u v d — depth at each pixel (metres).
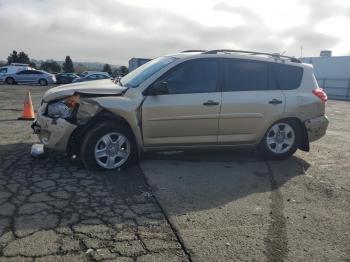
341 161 7.00
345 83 35.66
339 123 12.88
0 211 4.16
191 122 6.02
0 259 3.25
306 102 6.67
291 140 6.78
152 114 5.81
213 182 5.48
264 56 6.70
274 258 3.50
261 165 6.47
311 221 4.32
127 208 4.43
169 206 4.55
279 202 4.86
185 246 3.62
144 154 6.71
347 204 4.88
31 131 8.57
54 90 5.94
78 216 4.14
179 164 6.26
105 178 5.40
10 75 34.97
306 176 5.98
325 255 3.60
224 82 6.24
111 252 3.45
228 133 6.29
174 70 5.99
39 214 4.14
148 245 3.61
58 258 3.31
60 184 5.07
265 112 6.41
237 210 4.54
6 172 5.46
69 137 5.59
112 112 5.65
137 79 6.21
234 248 3.63
